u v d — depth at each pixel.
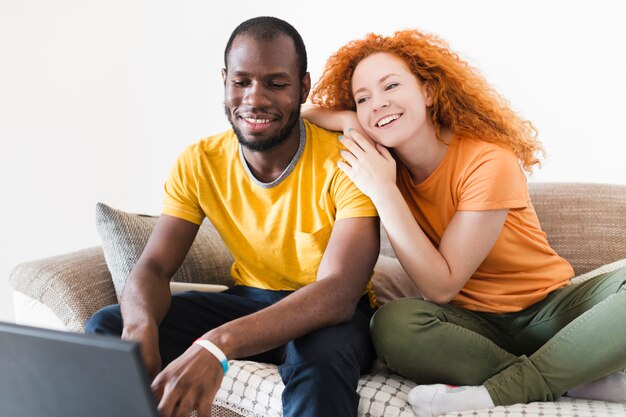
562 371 1.36
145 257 1.55
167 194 1.63
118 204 2.68
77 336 0.78
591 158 2.21
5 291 2.76
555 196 2.06
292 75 1.48
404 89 1.55
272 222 1.57
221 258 1.96
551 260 1.63
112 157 2.67
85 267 1.77
